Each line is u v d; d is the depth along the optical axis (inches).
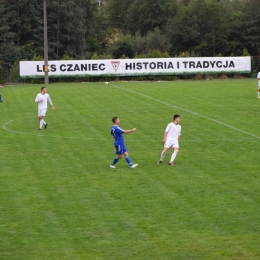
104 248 906.1
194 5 6953.7
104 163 1515.7
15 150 1694.1
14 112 2534.5
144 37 7086.6
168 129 1489.9
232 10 7672.2
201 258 863.7
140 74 4537.4
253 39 6496.1
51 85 4089.6
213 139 1836.9
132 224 1015.0
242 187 1254.3
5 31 6373.0
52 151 1676.9
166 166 1472.7
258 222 1018.7
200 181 1310.3
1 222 1034.7
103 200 1163.9
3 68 4643.2
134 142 1812.3
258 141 1796.3
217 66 4650.6
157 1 7790.4
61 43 7126.0
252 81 4227.4
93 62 4485.7
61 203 1147.3
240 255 872.3
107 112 2491.4
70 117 2353.6
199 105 2682.1
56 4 6835.6
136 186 1272.1
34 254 884.6
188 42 6993.1
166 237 949.8
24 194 1217.4
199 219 1036.5
